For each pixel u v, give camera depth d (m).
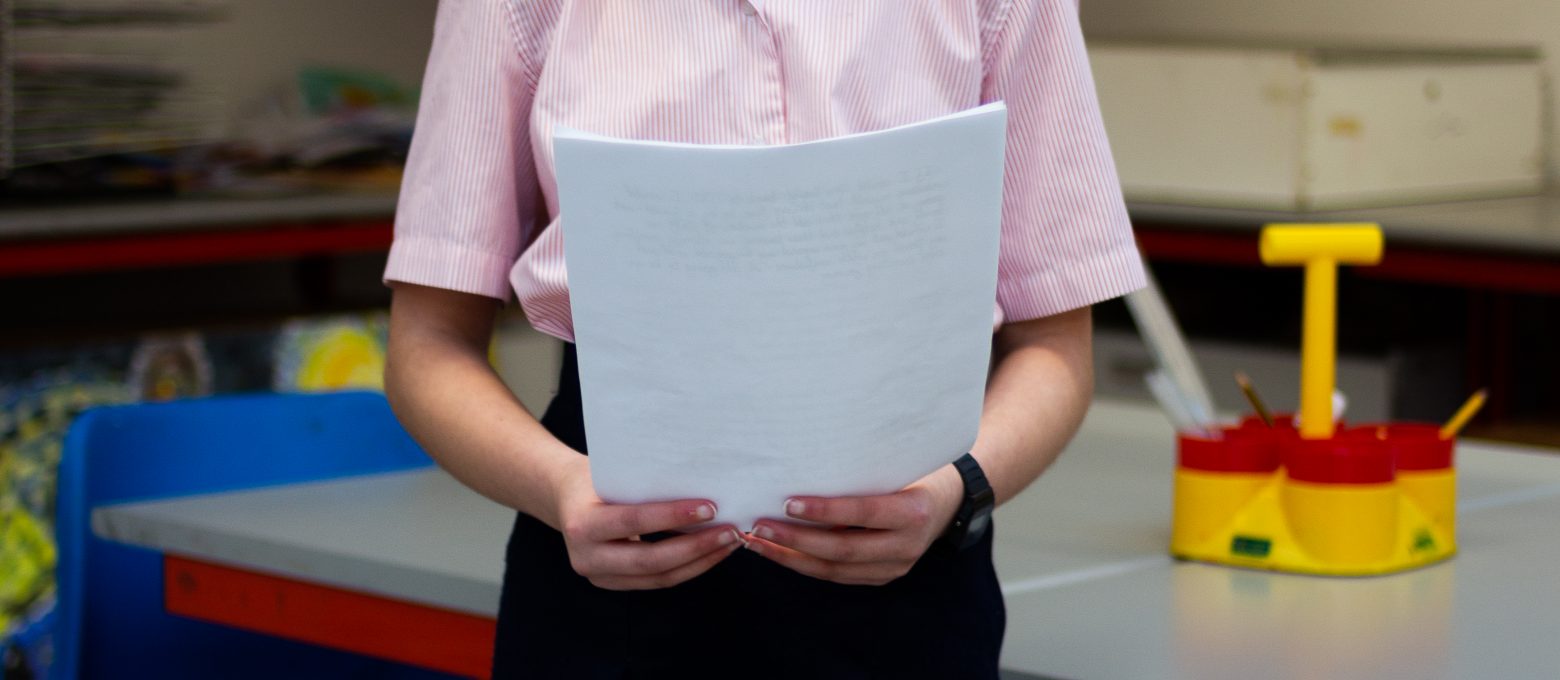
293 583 1.94
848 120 1.47
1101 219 1.55
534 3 1.50
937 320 1.34
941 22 1.50
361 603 1.90
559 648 1.50
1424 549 1.84
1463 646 1.63
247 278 4.45
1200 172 3.82
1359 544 1.80
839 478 1.36
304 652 2.21
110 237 3.37
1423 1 4.25
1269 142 3.71
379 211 3.70
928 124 1.30
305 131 4.09
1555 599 1.74
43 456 3.07
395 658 1.89
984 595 1.51
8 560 3.03
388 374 1.56
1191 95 3.80
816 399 1.33
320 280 4.34
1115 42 3.92
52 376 3.09
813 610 1.47
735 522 1.38
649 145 1.28
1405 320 4.05
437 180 1.52
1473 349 3.59
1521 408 3.75
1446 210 3.70
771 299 1.31
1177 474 1.87
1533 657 1.61
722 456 1.35
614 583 1.40
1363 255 1.87
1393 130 3.77
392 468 2.29
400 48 4.68
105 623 2.11
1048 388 1.53
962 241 1.33
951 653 1.49
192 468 2.18
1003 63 1.53
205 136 3.88
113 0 3.75
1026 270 1.56
